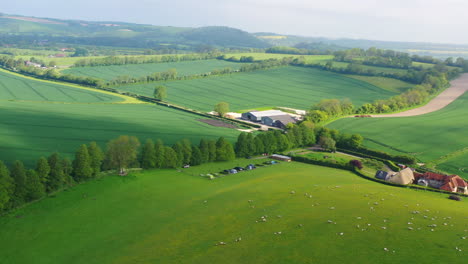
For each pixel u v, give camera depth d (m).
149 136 166.50
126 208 89.75
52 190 96.75
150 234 74.69
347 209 77.31
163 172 119.56
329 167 136.25
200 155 130.75
